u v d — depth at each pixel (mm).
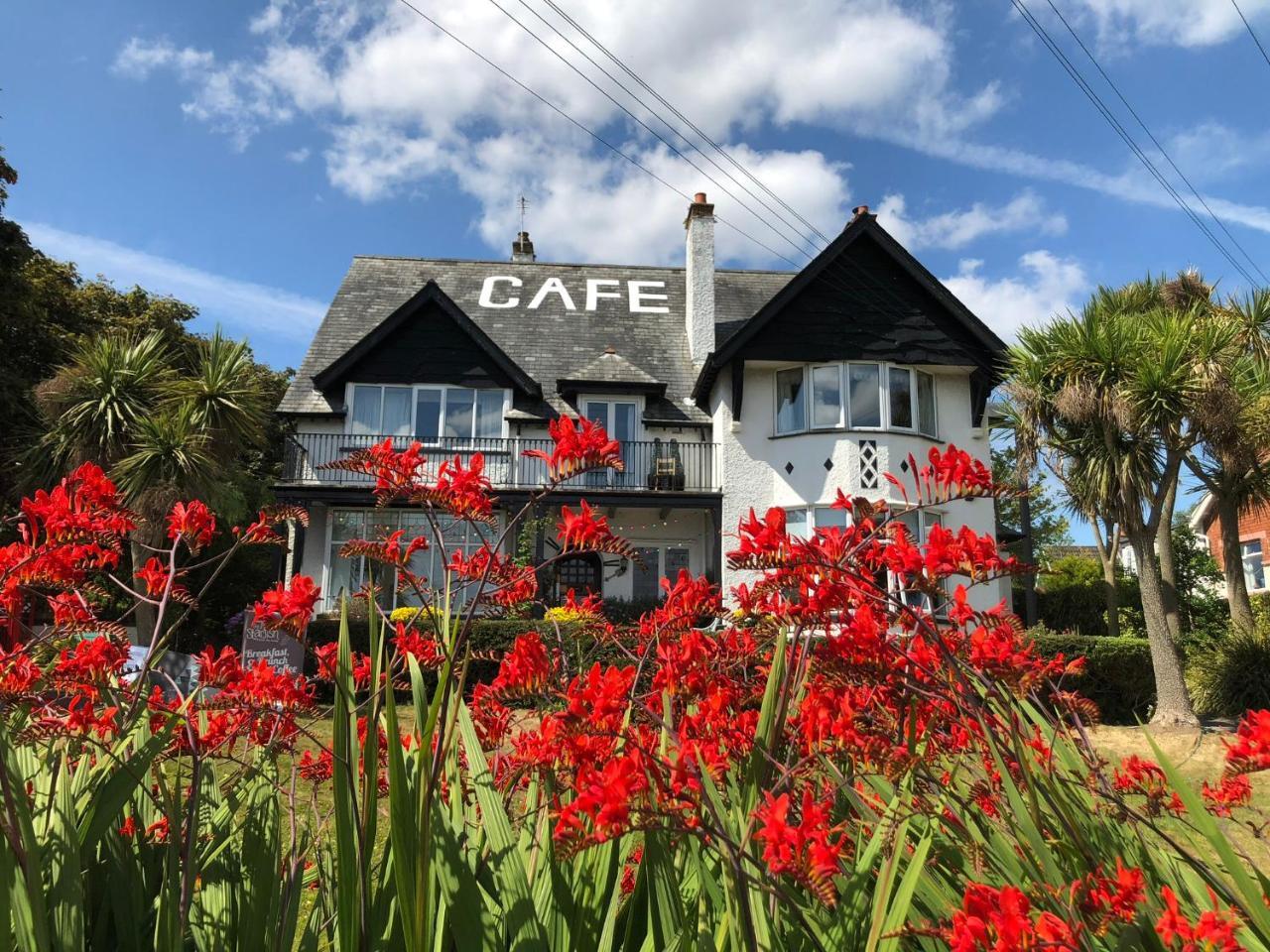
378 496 2186
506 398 17172
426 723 1603
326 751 2354
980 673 2008
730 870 1487
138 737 2162
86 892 1843
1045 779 1864
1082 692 11328
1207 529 28969
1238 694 11602
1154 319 11242
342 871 1549
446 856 1538
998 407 16469
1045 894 1512
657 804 1474
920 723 2281
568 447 2090
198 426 13398
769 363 16297
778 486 15961
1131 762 2277
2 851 1438
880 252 16484
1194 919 1581
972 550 1971
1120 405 10398
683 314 20203
